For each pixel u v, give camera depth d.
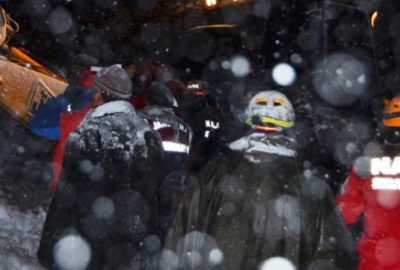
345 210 3.32
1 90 6.03
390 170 3.15
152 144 3.37
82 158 3.21
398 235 3.10
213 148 6.41
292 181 2.72
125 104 3.36
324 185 2.76
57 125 3.86
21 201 5.92
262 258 2.62
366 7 6.47
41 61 7.12
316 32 6.34
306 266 2.63
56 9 14.07
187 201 2.80
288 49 6.33
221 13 13.66
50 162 6.53
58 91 6.56
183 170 4.16
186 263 2.72
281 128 2.83
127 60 14.22
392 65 6.14
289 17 6.43
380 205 3.16
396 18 6.29
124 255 3.13
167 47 14.04
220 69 12.81
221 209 2.70
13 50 6.60
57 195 3.18
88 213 3.12
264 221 2.65
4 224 5.24
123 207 3.17
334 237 2.66
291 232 2.64
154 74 5.88
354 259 2.69
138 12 15.48
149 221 3.26
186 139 4.27
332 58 6.08
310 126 4.24
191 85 6.52
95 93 3.43
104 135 3.25
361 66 5.99
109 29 14.75
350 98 5.77
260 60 6.76
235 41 13.12
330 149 4.20
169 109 4.26
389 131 3.22
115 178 3.20
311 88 5.95
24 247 4.84
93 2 15.02
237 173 2.74
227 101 7.34
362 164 3.30
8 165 6.29
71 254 3.08
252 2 11.98
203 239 2.71
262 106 2.82
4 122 6.38
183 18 14.61
